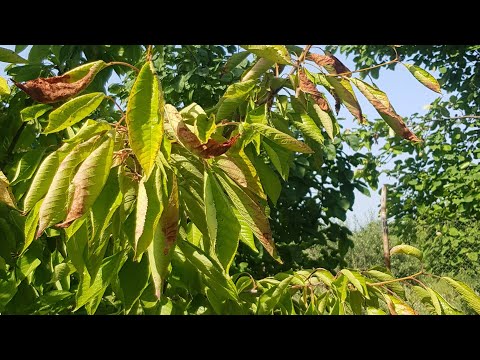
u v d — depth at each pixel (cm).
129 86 461
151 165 99
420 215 777
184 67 445
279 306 162
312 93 173
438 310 155
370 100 167
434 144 725
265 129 133
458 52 667
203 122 119
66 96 117
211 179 117
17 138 198
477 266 740
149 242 106
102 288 131
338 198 472
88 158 109
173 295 161
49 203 109
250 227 122
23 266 175
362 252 1066
